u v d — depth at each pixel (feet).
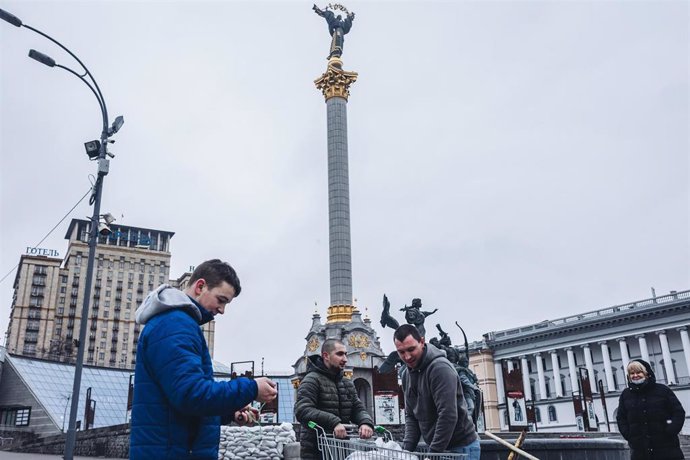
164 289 14.38
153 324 13.65
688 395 222.89
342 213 137.69
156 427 12.91
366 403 121.29
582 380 193.06
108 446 93.56
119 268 448.65
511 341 278.46
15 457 100.17
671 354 239.50
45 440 123.44
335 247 135.13
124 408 172.14
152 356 13.19
